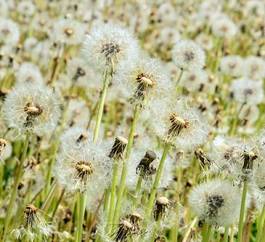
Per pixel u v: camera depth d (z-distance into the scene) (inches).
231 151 30.7
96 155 30.5
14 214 37.1
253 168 29.1
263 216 30.5
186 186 37.4
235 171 29.5
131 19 75.2
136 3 84.3
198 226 34.5
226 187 30.0
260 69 57.9
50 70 56.5
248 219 32.2
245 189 29.4
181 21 80.6
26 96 32.5
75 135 34.0
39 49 62.2
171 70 52.7
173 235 32.9
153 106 31.1
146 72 31.5
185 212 36.6
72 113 46.1
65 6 77.8
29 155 40.2
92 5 77.7
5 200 37.9
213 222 29.9
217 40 70.2
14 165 44.6
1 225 35.9
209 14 78.7
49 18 77.5
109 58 32.9
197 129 30.5
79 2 77.0
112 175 30.8
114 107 52.9
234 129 49.6
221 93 57.5
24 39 74.0
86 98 55.0
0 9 73.5
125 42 33.2
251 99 50.4
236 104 54.8
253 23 85.5
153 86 31.3
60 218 37.2
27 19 76.1
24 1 77.3
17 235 31.3
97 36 33.3
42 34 72.5
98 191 32.1
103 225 30.4
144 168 30.8
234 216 29.8
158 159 32.5
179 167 36.0
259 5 88.7
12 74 54.3
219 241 33.4
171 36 69.4
